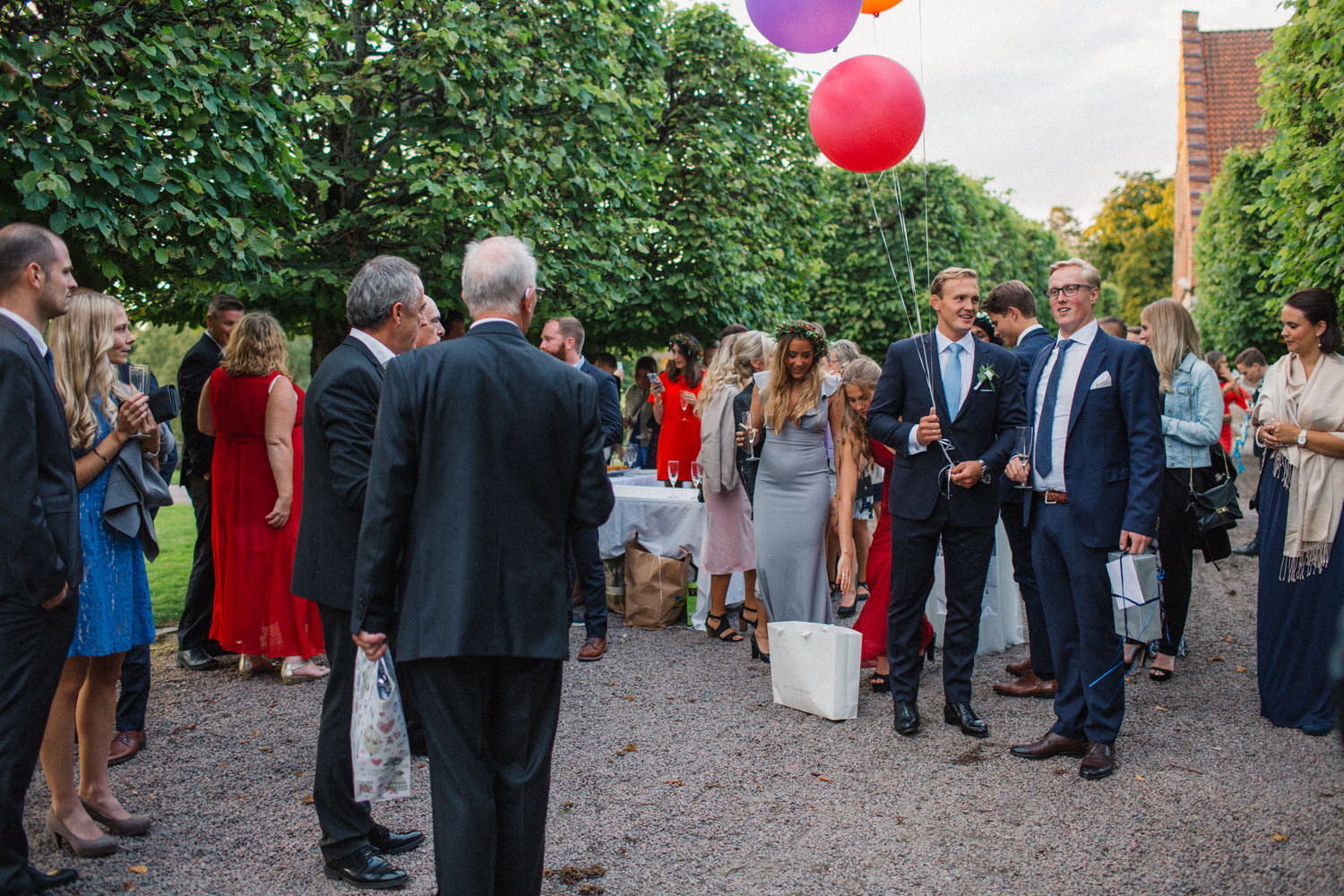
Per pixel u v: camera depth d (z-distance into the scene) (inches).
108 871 113.7
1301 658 159.5
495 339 92.4
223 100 201.0
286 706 178.5
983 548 160.1
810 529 194.2
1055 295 150.0
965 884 108.4
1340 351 168.9
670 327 515.2
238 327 188.1
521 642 88.1
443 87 316.8
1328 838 117.1
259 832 124.8
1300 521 157.8
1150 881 108.0
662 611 242.5
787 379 190.9
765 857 116.4
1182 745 152.9
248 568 188.7
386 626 91.0
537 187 350.3
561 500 93.3
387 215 330.0
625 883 110.3
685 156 500.7
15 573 95.0
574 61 361.7
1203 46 1418.6
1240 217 711.1
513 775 90.0
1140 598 135.9
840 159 157.9
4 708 96.8
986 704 177.5
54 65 166.7
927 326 816.9
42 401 99.3
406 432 88.4
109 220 176.4
